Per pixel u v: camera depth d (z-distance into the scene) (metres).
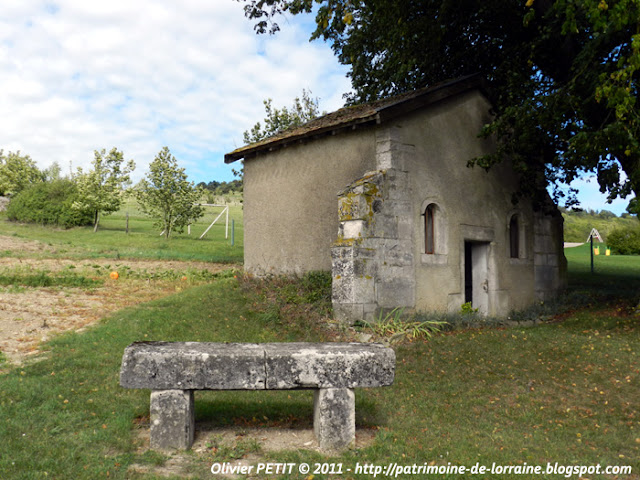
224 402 5.93
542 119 10.41
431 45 13.44
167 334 8.59
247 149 13.69
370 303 9.84
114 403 5.53
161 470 4.14
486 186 12.68
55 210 28.55
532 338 9.38
